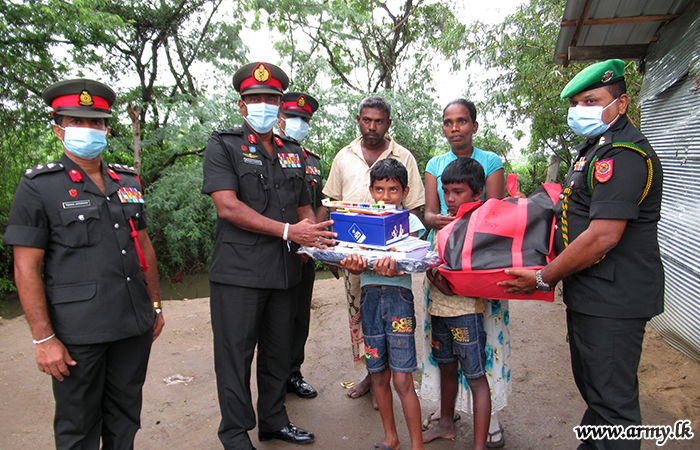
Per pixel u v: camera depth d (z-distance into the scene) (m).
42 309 1.82
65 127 1.95
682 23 3.27
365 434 2.71
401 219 2.24
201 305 5.21
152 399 3.19
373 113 2.86
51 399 3.21
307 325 3.24
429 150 11.67
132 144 9.56
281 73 2.36
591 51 3.98
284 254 2.42
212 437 2.72
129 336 2.03
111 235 2.01
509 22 7.25
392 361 2.19
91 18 7.80
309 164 3.04
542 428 2.73
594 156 1.86
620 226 1.75
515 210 2.08
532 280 1.92
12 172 8.99
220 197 2.23
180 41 11.00
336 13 11.52
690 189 3.44
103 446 2.22
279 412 2.61
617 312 1.87
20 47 8.12
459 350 2.25
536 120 7.62
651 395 3.08
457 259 2.04
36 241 1.81
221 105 9.55
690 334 3.46
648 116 4.18
